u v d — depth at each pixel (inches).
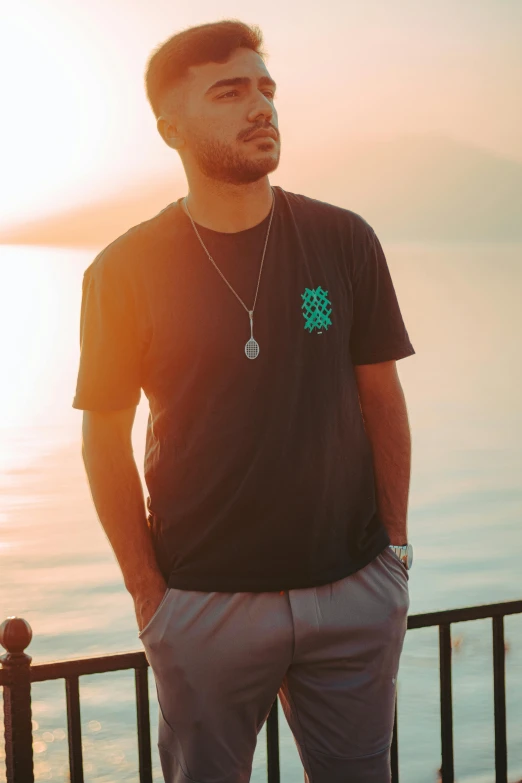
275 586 72.4
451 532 669.3
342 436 74.2
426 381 1445.6
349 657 75.2
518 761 345.1
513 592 546.9
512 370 1544.0
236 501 71.5
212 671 73.1
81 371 75.8
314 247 73.5
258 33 73.6
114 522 75.7
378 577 76.9
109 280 74.0
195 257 72.3
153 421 75.3
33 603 522.3
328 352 72.7
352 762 76.8
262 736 341.1
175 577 74.2
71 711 80.2
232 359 70.8
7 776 79.6
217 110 70.4
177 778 76.9
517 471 853.2
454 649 431.2
